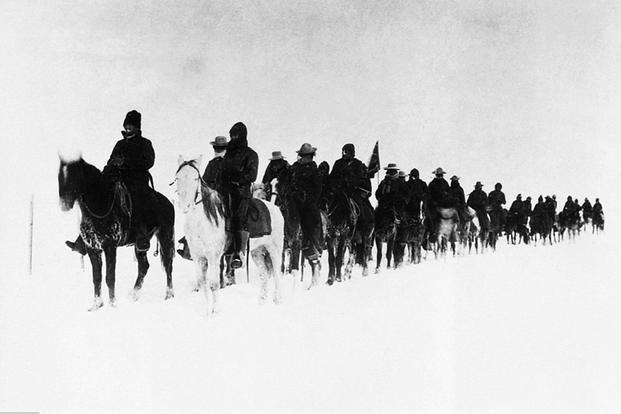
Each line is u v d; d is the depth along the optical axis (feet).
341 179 53.47
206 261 36.78
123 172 40.47
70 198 35.40
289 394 27.09
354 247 57.77
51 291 46.75
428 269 66.69
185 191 33.04
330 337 35.99
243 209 37.42
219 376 28.81
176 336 34.04
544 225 123.03
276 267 41.83
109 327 35.47
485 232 97.60
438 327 40.06
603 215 155.84
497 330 41.78
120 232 37.76
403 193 66.54
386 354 34.09
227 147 38.60
